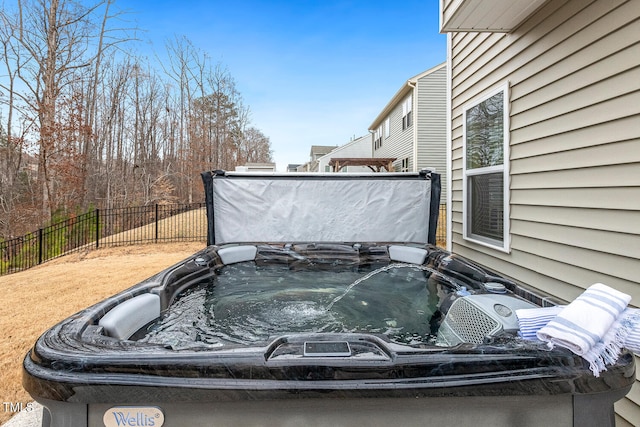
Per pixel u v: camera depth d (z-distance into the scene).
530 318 1.47
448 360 1.17
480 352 1.21
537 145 2.59
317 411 1.13
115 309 1.85
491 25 2.77
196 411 1.13
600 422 1.19
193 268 3.04
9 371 2.36
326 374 1.13
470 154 3.67
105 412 1.12
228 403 1.12
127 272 5.34
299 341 1.31
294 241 4.13
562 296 2.35
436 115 11.27
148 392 1.11
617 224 1.91
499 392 1.14
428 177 4.17
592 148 2.08
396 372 1.14
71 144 10.55
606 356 1.20
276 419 1.13
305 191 4.14
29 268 6.24
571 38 2.23
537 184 2.60
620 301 1.37
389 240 4.16
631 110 1.81
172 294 2.55
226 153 21.48
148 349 1.22
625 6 1.83
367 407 1.13
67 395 1.11
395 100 13.16
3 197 11.45
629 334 1.27
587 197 2.12
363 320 2.56
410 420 1.14
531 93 2.64
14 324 3.22
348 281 3.42
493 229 3.29
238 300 2.95
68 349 1.22
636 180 1.79
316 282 3.39
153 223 10.09
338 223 4.15
